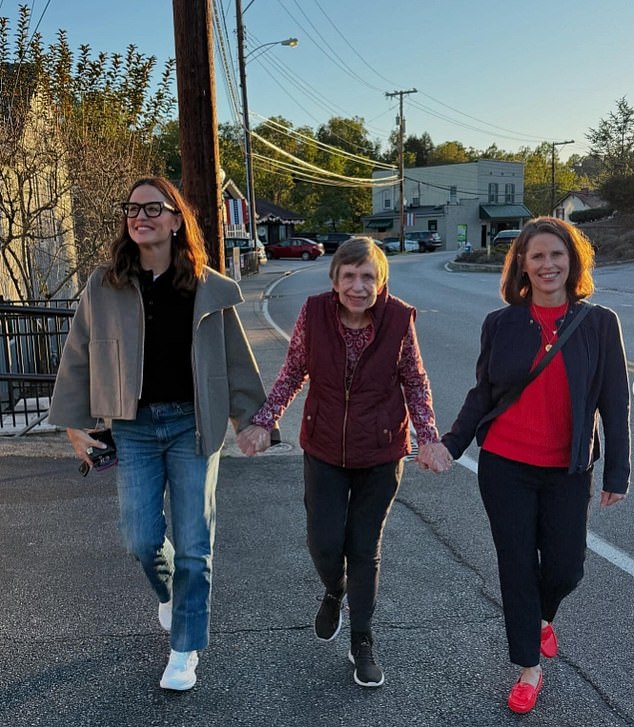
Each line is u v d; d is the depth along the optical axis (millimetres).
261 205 59781
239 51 32719
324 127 91500
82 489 4980
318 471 2816
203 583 2789
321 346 2738
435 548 4070
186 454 2785
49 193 12492
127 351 2703
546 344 2639
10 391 6891
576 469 2602
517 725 2574
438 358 10250
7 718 2605
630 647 3062
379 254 2697
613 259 32250
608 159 45688
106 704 2691
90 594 3527
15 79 11086
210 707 2676
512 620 2693
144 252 2713
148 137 13719
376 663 2885
